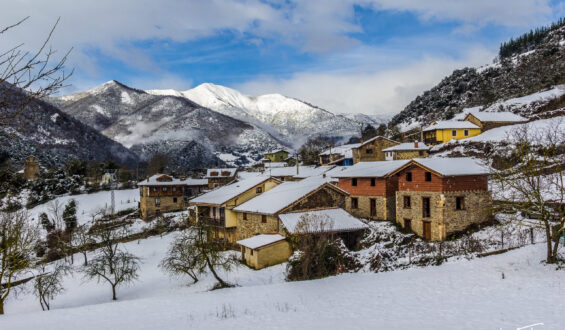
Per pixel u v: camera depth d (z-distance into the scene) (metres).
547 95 85.19
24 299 35.06
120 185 94.12
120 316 21.67
